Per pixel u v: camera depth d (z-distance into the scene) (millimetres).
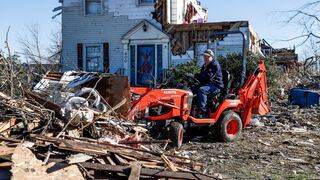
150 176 6059
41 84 10062
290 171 8086
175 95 10094
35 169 5629
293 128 13156
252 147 10289
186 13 25406
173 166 6609
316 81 26453
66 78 10453
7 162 5805
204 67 10961
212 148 10133
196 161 7789
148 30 23547
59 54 25094
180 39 22953
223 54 22047
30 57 12609
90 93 8797
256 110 12102
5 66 8477
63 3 25391
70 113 7367
